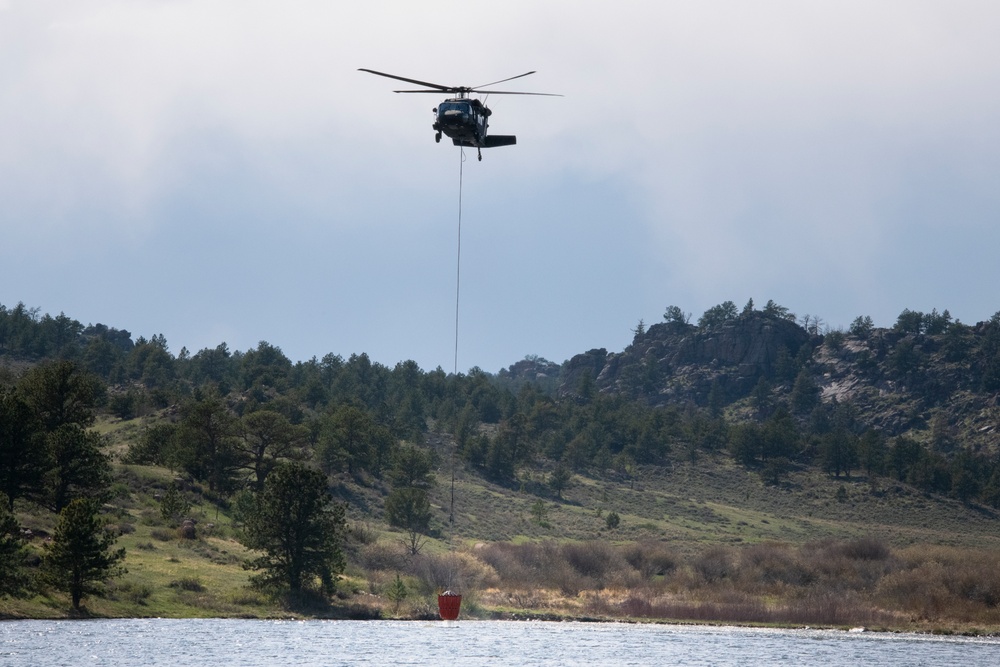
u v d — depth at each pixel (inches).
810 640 4869.6
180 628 4298.7
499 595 6176.2
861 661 4050.2
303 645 3956.7
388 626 4835.1
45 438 5442.9
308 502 5231.3
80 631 4040.4
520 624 5275.6
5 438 5142.7
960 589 6441.9
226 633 4212.6
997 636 5354.3
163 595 4970.5
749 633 5196.9
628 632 5059.1
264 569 5733.3
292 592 5191.9
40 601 4485.7
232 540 6614.2
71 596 4633.4
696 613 5940.0
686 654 4148.6
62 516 4402.1
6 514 4229.8
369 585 5920.3
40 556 4517.7
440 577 6171.3
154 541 6067.9
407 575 6378.0
